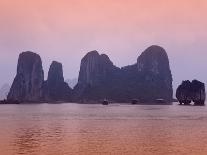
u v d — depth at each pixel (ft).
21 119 378.73
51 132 235.61
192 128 263.49
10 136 211.00
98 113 507.71
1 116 437.99
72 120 360.48
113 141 187.52
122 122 329.72
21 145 172.96
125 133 228.22
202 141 186.50
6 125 296.10
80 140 191.93
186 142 182.91
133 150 158.92
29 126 285.23
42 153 151.12
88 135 216.54
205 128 262.88
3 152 153.58
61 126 285.23
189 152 153.38
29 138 201.16
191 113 507.30
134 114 479.41
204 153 151.02
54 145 172.86
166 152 153.79
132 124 304.91
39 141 187.93
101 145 172.86
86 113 509.35
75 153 151.12
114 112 538.47
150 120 358.23
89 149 161.17
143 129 256.32
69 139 196.24
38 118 396.98
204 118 392.27
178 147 166.71
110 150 158.61
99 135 216.13
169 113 505.66
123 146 170.09
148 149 161.38
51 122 332.19
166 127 273.13
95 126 284.41
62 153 151.02
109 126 283.59
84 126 284.82
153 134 221.46
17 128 266.57
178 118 392.27
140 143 179.93
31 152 153.38
